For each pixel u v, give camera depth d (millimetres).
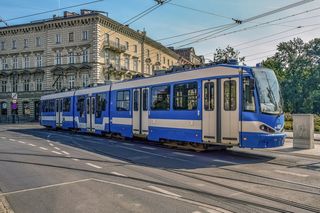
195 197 8031
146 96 20219
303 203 7516
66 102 32188
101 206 7367
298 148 18000
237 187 9031
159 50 86312
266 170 11609
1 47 70938
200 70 16312
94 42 60875
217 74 15406
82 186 9266
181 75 17516
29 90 68188
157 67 84750
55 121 34719
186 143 17453
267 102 14289
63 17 63531
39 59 67125
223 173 11047
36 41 67375
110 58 64500
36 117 67375
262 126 13992
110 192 8578
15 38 69438
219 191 8602
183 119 17156
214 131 15406
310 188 8930
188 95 16938
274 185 9266
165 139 18719
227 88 14969
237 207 7211
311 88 71562
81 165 12648
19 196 8359
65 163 13148
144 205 7398
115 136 24203
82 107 28734
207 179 10070
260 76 14492
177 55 100250
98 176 10570
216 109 15344
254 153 16266
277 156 15234
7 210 6996
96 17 60469
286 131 29906
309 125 17781
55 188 9094
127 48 70062
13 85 69938
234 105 14648
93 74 60906
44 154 15844
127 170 11586
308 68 74500
